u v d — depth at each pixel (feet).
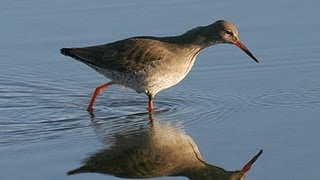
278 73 59.47
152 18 67.36
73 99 57.00
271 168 44.06
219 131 50.01
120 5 69.77
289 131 49.39
